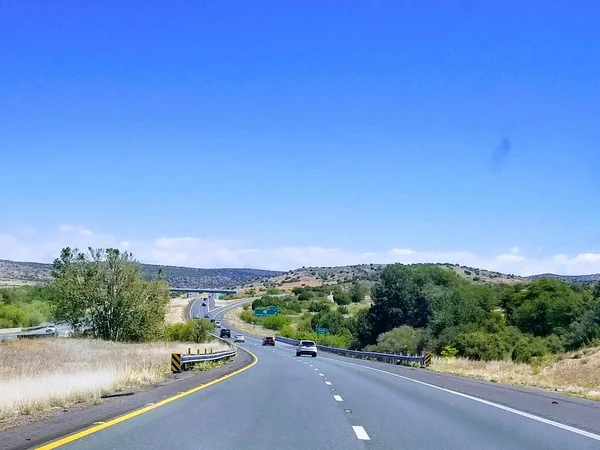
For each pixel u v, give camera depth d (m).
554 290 83.94
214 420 14.65
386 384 28.55
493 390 25.80
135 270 67.81
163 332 71.88
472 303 85.25
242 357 56.16
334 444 11.77
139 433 12.49
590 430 14.28
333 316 138.25
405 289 101.75
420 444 11.99
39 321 103.31
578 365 40.03
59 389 17.86
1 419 14.09
